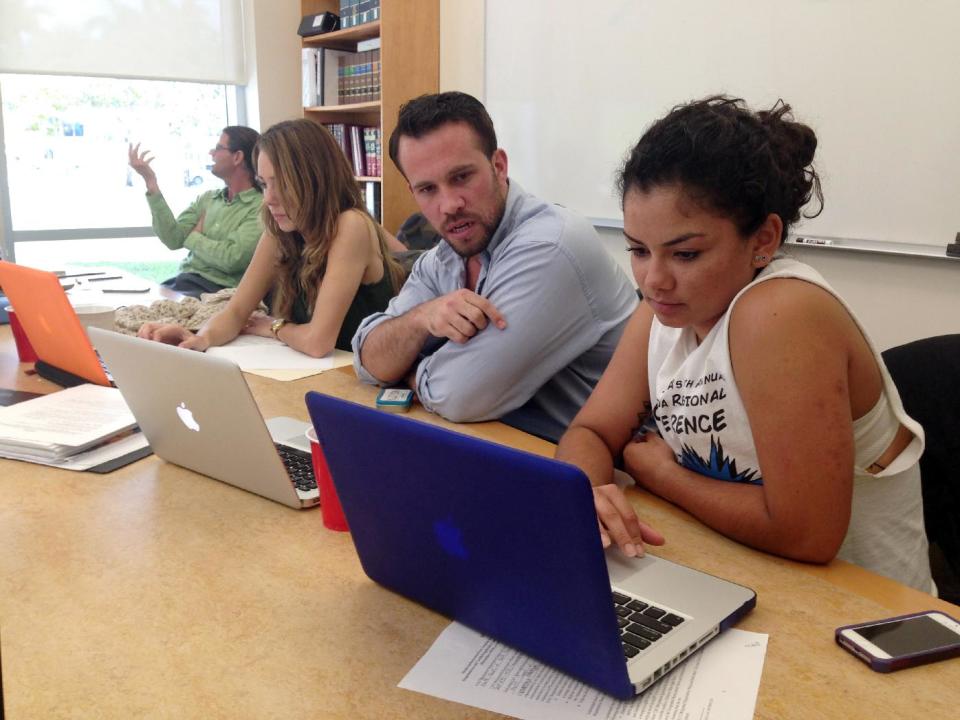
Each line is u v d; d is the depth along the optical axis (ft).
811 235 8.36
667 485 3.43
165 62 14.30
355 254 6.49
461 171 4.75
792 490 2.87
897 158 7.63
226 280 11.17
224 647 2.43
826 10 7.92
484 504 2.12
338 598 2.72
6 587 2.78
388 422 2.27
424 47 12.66
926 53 7.29
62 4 13.21
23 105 13.60
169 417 3.65
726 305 3.07
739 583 2.79
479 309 4.55
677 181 2.77
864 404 3.13
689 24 9.12
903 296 7.86
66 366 5.31
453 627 2.53
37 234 14.11
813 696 2.15
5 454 4.02
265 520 3.32
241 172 11.86
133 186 15.02
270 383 5.31
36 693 2.21
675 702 2.12
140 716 2.11
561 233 4.65
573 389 5.09
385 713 2.12
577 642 2.13
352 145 14.05
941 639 2.37
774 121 3.00
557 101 10.87
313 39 14.16
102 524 3.28
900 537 3.48
